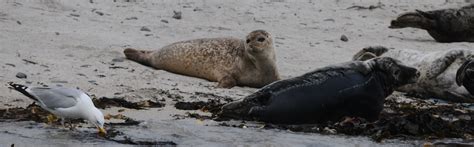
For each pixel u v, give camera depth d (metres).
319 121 35.31
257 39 44.03
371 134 33.62
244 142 31.11
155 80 44.09
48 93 30.31
